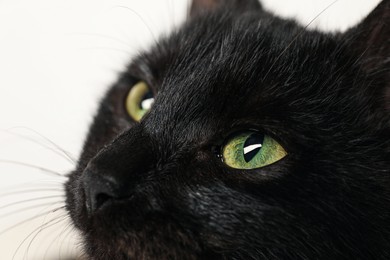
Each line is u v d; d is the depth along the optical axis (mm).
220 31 306
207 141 264
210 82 273
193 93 274
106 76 424
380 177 265
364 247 259
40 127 424
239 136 263
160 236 255
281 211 255
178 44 310
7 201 399
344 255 257
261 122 261
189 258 256
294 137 260
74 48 433
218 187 259
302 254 256
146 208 256
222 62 280
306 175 257
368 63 279
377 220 261
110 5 425
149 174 261
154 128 271
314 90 273
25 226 388
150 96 310
